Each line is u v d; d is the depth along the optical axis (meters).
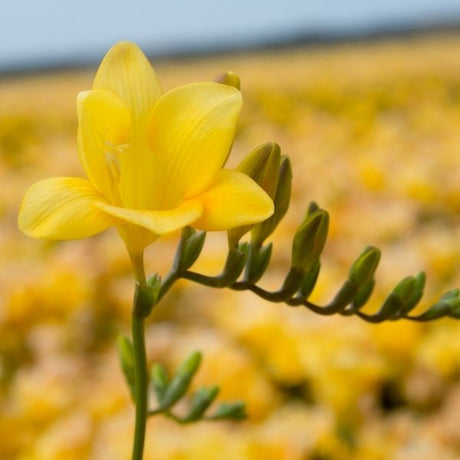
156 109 0.39
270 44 13.77
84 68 12.47
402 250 0.99
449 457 0.60
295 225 1.07
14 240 1.21
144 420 0.41
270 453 0.57
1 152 2.83
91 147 0.39
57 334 0.82
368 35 13.41
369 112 2.95
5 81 10.96
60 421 0.64
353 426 0.67
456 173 1.40
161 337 0.75
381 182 1.40
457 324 0.77
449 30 13.06
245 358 0.68
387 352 0.73
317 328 0.72
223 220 0.38
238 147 2.25
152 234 0.39
